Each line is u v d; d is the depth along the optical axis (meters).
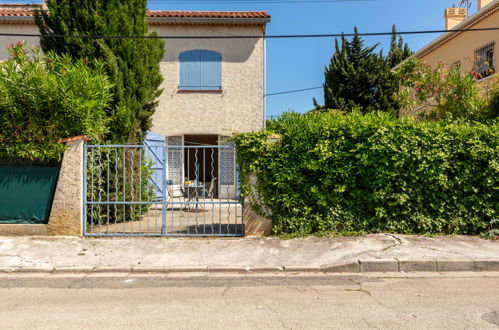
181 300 4.36
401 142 7.00
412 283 5.07
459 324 3.57
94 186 8.00
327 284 5.04
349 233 7.09
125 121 8.62
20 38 13.05
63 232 7.20
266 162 7.15
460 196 7.13
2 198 7.22
